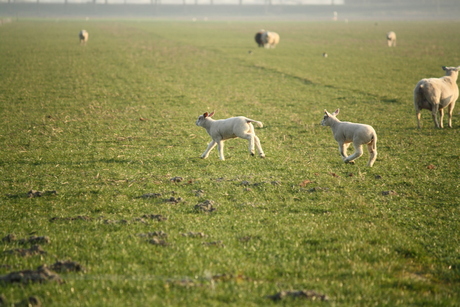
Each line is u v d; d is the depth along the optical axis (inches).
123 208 493.7
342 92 1349.7
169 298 298.0
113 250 382.9
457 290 331.3
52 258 366.0
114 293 306.2
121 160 693.3
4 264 352.5
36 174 621.0
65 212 485.1
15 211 486.0
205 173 625.6
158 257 368.5
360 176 609.0
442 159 697.6
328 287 325.4
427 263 378.9
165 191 548.4
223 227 443.2
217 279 332.2
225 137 667.4
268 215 475.2
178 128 914.7
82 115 1029.8
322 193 542.3
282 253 385.4
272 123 969.5
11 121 957.8
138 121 978.1
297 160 690.8
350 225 449.4
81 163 677.3
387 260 378.9
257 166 656.4
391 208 501.0
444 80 895.1
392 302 305.6
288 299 298.7
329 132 892.0
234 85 1475.1
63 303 289.3
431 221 464.8
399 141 812.6
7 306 284.8
